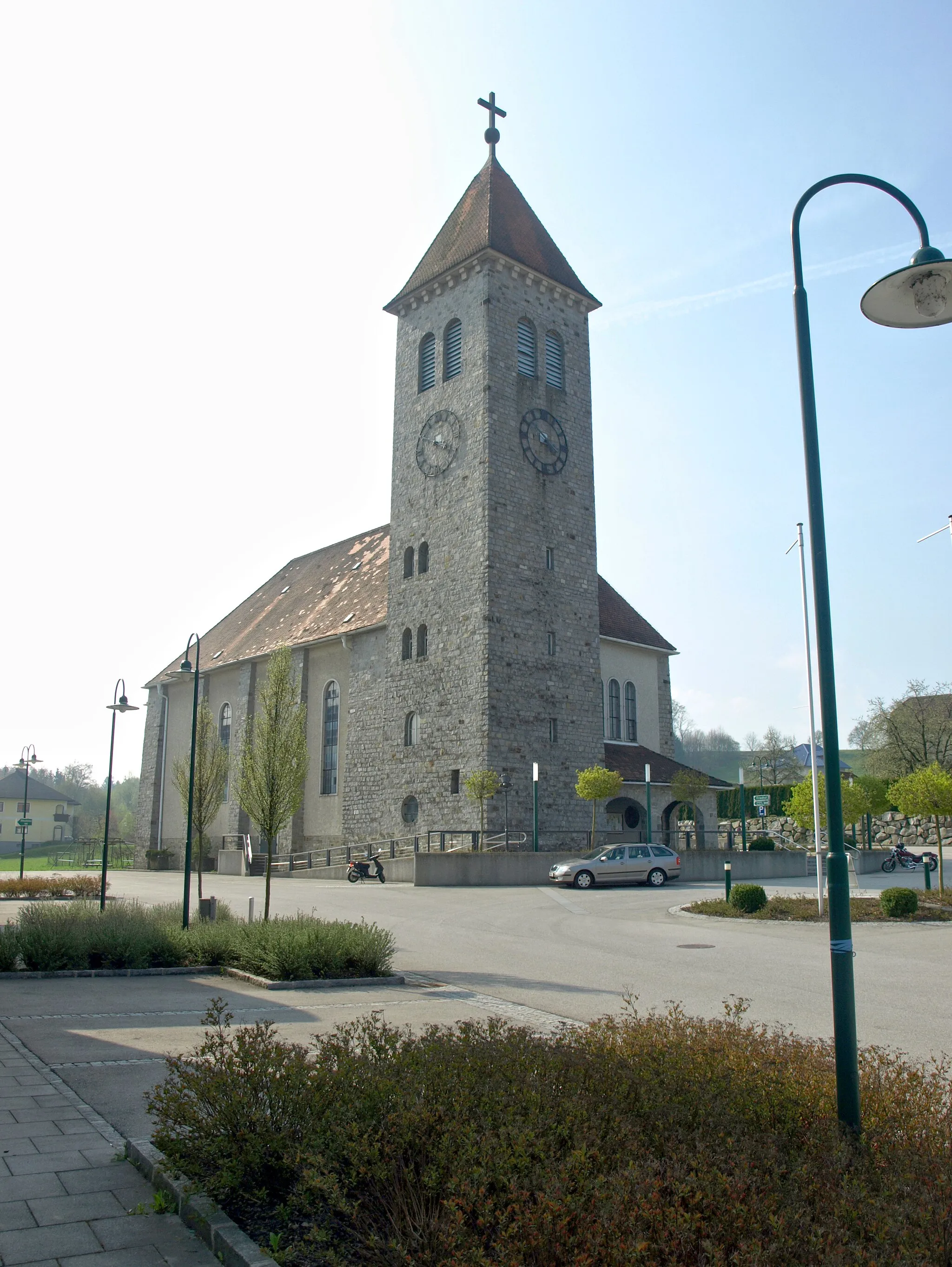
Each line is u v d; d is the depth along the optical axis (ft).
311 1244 16.11
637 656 162.61
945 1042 35.70
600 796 124.16
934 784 92.07
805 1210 14.84
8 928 56.44
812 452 23.57
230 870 165.17
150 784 207.10
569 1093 19.20
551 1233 13.76
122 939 53.36
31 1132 23.45
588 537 146.41
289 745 65.87
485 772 123.34
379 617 150.00
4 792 398.83
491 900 96.37
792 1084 20.80
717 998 44.70
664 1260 13.44
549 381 146.92
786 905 82.64
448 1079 19.35
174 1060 23.26
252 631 195.11
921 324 26.17
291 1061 20.92
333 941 49.93
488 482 134.31
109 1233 17.57
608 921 78.23
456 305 144.97
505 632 131.95
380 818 141.69
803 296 24.56
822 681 22.04
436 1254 14.39
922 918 77.36
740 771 139.54
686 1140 17.12
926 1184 15.90
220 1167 18.53
